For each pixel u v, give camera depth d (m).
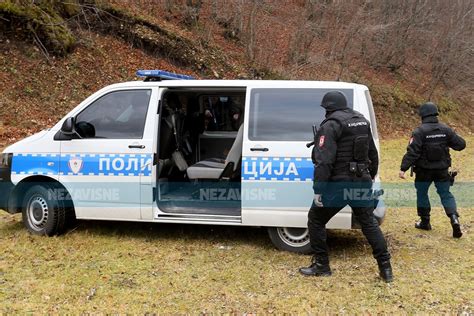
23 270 4.48
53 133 5.47
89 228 5.80
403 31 23.41
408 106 21.16
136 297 3.96
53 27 12.91
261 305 3.85
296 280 4.36
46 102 11.67
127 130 5.32
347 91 4.93
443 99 23.72
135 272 4.49
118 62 14.06
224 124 6.50
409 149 5.85
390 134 18.44
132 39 14.98
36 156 5.43
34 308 3.73
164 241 5.41
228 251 5.12
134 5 16.73
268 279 4.38
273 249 5.20
